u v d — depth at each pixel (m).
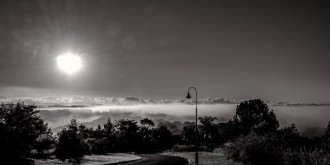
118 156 48.31
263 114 61.31
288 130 29.00
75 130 42.16
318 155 20.19
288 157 22.78
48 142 38.78
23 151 31.14
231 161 29.12
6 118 30.41
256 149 25.98
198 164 28.39
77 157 37.97
